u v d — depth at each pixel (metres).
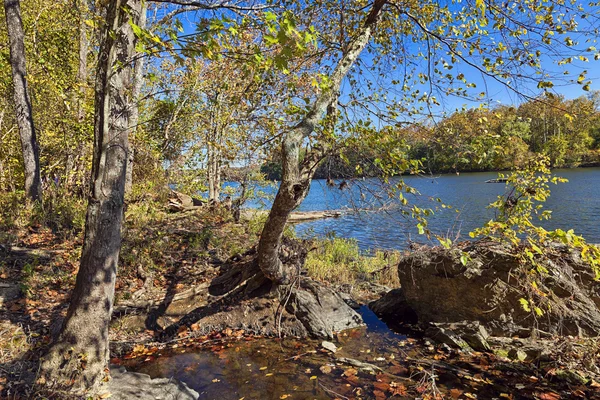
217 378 4.32
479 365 4.56
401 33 6.65
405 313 6.51
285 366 4.61
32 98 11.55
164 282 6.76
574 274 4.97
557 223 16.25
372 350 5.14
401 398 3.81
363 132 4.49
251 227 10.74
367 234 14.82
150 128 11.09
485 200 23.92
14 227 7.68
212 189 13.20
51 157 11.85
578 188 28.47
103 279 3.75
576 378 4.06
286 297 6.05
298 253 6.82
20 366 3.74
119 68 3.50
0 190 11.56
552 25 4.67
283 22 2.74
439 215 18.89
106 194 3.79
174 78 9.68
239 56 3.61
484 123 4.51
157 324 5.68
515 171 5.45
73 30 12.19
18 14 8.94
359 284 8.51
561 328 4.79
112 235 3.83
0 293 5.21
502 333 5.17
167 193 13.08
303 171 5.08
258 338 5.54
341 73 5.18
